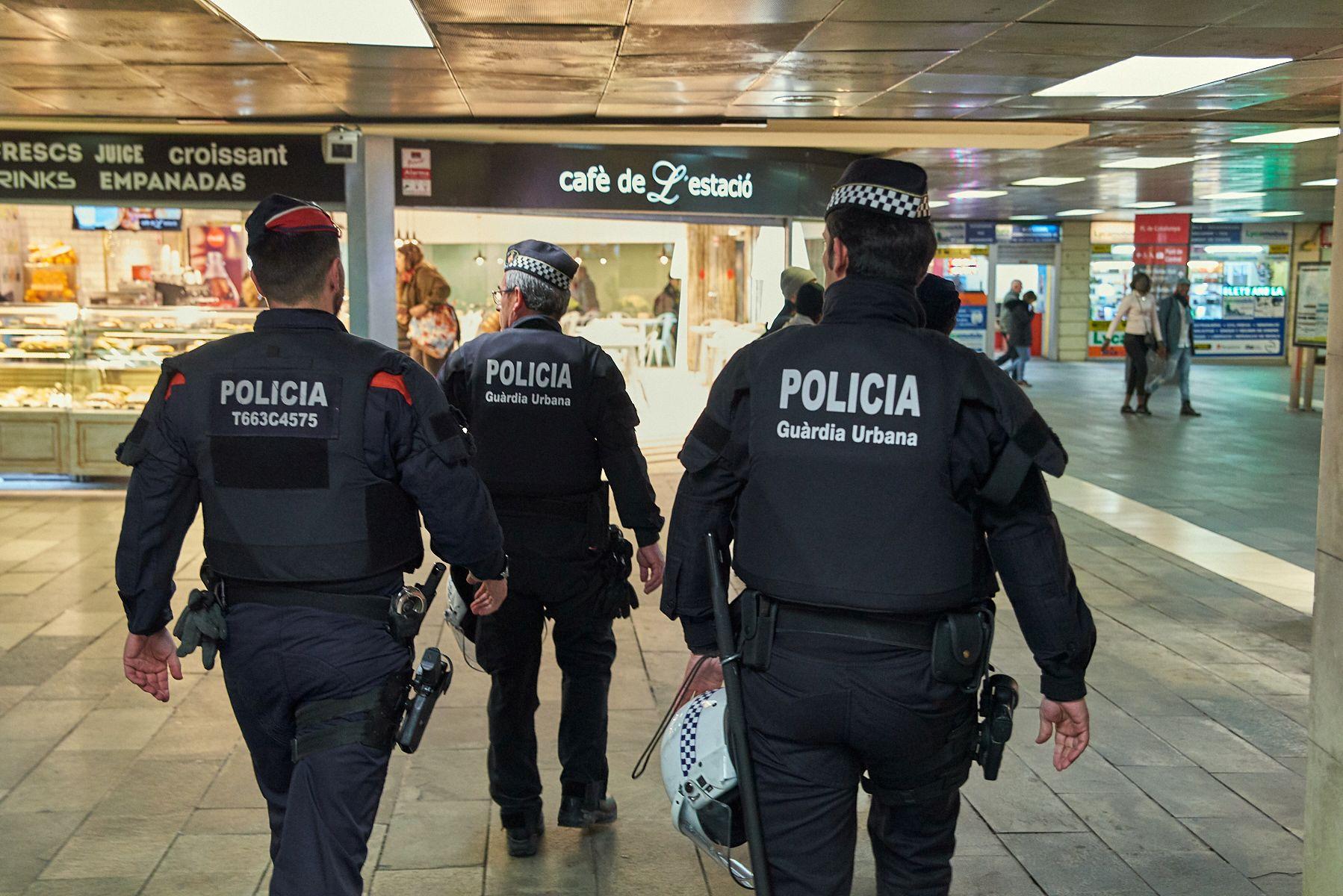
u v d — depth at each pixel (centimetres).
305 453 234
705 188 1032
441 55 692
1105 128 1062
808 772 216
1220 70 768
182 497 242
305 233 243
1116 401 1855
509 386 334
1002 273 2797
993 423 210
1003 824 373
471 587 323
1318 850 281
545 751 429
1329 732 277
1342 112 266
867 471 211
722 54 695
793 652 212
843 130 1031
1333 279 276
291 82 787
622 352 1123
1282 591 693
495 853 347
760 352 225
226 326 977
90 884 326
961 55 707
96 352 968
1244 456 1262
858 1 568
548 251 352
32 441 963
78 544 771
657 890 325
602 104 890
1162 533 863
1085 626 214
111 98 849
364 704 234
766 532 217
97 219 1098
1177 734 456
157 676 256
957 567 212
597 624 351
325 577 234
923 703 210
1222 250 2781
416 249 1012
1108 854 353
